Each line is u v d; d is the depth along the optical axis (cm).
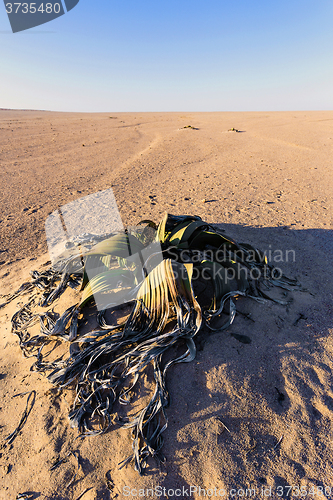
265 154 1223
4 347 288
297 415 204
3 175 1108
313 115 3528
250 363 233
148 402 211
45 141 2006
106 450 194
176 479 178
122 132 2431
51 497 178
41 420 216
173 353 237
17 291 368
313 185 729
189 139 1827
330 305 298
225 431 196
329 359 239
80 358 230
